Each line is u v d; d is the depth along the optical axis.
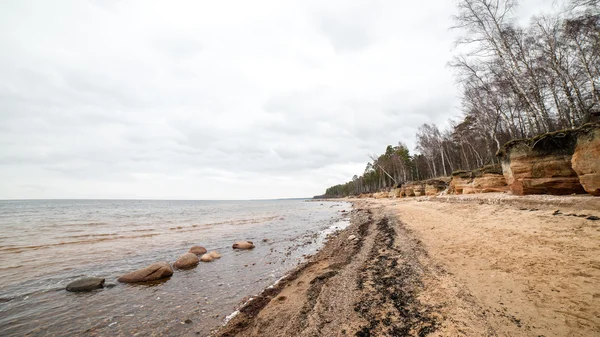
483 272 6.04
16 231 21.41
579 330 3.50
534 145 12.85
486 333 3.79
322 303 6.05
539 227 8.48
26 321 6.32
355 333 4.50
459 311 4.57
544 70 17.31
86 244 15.91
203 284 8.89
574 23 15.93
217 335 5.49
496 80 18.41
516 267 5.94
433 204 21.67
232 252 13.91
